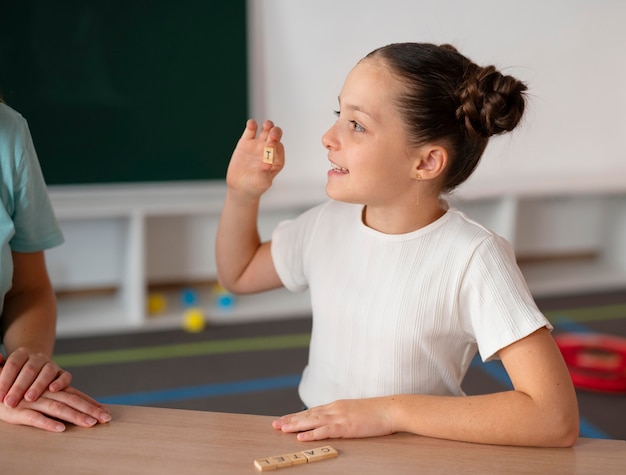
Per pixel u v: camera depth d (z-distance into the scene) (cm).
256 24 372
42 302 136
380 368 121
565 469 95
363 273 123
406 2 384
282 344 343
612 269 437
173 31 357
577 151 426
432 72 114
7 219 125
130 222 351
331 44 381
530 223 436
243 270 139
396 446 100
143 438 98
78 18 346
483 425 101
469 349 123
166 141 366
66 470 90
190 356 327
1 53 340
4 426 101
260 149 127
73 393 107
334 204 134
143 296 355
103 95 355
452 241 118
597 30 412
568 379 108
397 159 115
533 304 112
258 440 99
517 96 116
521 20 399
